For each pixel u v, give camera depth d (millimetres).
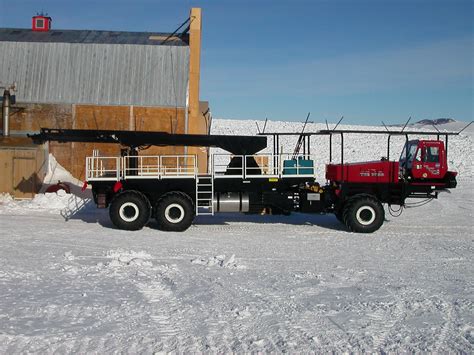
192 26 26797
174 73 26359
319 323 6852
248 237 14438
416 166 16109
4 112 24734
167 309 7340
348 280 9383
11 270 9500
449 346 6090
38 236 13805
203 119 29672
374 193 16406
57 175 25016
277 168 16094
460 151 52094
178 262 10766
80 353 5664
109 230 15305
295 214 19781
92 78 26266
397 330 6633
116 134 15961
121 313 7094
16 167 23062
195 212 15695
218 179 15930
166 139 16047
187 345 5961
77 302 7539
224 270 10023
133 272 9586
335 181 16516
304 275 9680
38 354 5605
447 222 18266
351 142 54406
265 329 6570
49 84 26125
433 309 7574
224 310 7332
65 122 25859
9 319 6691
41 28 29703
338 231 15742
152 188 15977
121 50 26750
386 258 11641
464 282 9352
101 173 16281
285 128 66250
